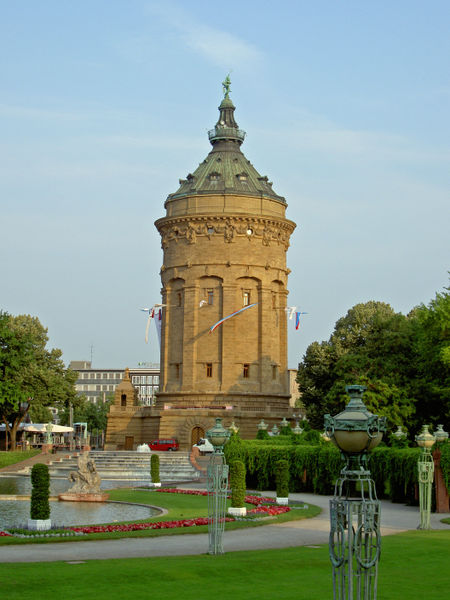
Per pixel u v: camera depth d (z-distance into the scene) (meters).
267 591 18.25
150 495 47.47
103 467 69.44
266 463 54.09
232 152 94.94
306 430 72.56
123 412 89.38
